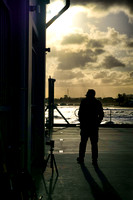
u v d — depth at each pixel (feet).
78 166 28.58
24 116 17.97
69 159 32.14
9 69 17.15
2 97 15.90
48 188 21.03
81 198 18.94
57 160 31.53
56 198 18.85
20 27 18.13
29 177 13.67
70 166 28.55
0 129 14.58
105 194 19.84
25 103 18.04
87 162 30.58
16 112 17.85
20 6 18.16
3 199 12.12
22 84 18.04
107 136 54.70
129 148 40.50
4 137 16.14
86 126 29.32
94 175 25.05
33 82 28.12
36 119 28.55
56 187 21.33
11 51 17.43
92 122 29.25
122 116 153.58
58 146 41.78
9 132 17.25
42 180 23.18
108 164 29.68
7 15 16.65
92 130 29.25
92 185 21.99
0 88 15.46
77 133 58.59
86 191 20.48
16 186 13.07
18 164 16.25
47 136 53.06
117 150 38.73
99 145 43.29
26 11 18.21
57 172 24.91
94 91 29.76
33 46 28.07
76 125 73.05
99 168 27.78
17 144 16.76
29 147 18.51
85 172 26.09
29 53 18.56
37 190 20.51
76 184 22.17
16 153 15.75
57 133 58.44
